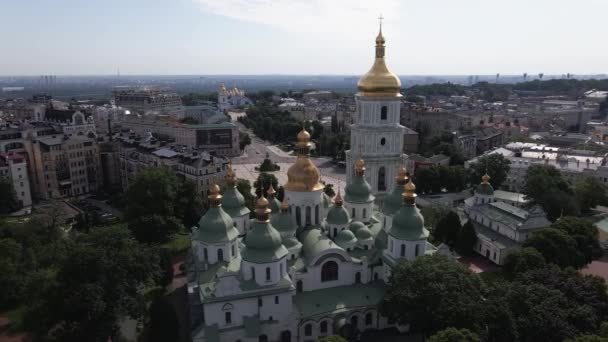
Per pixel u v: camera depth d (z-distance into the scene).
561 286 89.50
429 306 79.88
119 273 88.44
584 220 123.56
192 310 90.69
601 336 74.44
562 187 169.12
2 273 105.75
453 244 140.50
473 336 69.00
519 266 105.75
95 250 86.69
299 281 92.75
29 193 190.00
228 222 94.81
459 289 80.75
